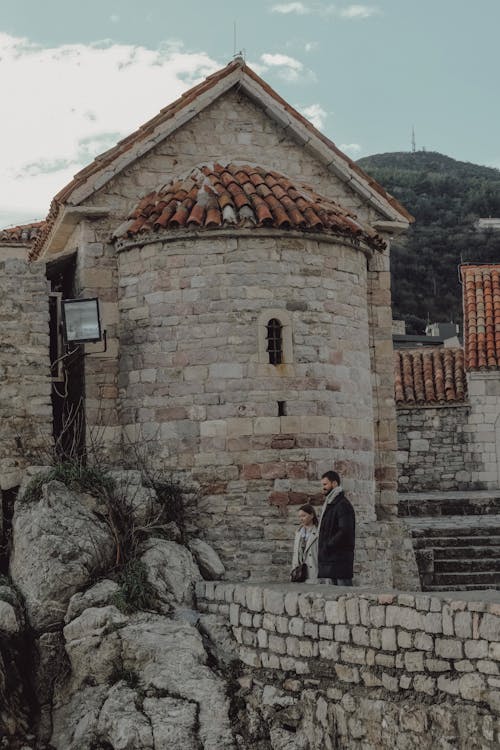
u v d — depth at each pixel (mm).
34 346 17328
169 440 17516
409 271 74312
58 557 15016
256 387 17359
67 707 14008
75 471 16266
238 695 13539
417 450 30250
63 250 19359
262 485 17250
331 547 14578
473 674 10375
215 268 17594
